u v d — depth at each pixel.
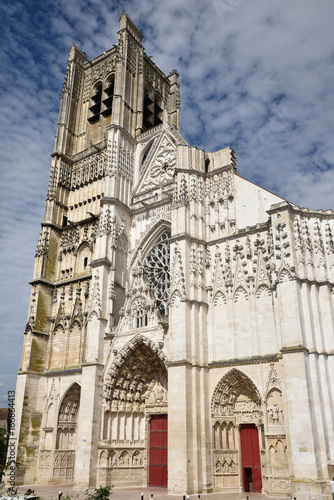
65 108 78.56
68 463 53.84
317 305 40.53
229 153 54.28
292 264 41.16
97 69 84.19
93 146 71.75
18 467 52.16
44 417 56.00
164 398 49.72
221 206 52.31
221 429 43.69
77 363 56.81
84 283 61.12
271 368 41.56
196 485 40.16
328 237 43.28
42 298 62.59
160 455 48.22
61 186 71.00
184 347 44.34
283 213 43.59
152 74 86.50
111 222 58.44
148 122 79.69
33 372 57.94
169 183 60.03
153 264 57.34
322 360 38.62
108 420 48.84
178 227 50.47
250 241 48.16
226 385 44.53
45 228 67.06
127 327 51.03
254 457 42.53
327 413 37.03
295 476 35.12
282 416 39.72
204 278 49.25
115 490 44.06
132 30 80.00
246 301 45.91
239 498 36.66
